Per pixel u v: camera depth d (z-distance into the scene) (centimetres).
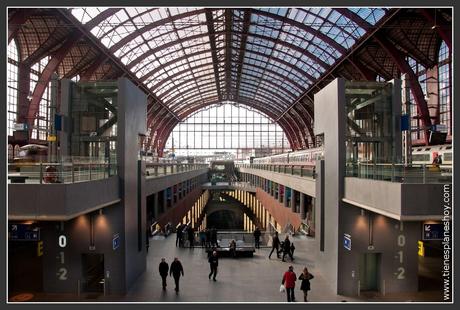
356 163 1551
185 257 2023
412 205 1067
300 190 2600
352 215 1483
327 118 1670
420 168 1099
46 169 1127
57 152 1652
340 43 3919
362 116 1681
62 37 3391
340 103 1515
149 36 4066
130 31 3741
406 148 1661
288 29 4084
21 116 3111
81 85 1683
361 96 1686
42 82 3145
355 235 1479
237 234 2445
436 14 2800
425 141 3356
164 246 2286
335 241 1516
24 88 3381
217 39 4756
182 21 3988
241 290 1502
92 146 1678
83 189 1180
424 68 3706
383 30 3259
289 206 3462
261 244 2611
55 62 3158
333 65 4300
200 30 4359
